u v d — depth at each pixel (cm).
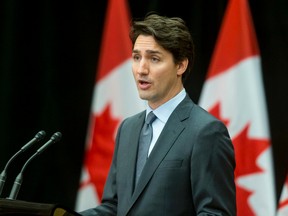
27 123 970
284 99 880
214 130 479
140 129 521
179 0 935
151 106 513
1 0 980
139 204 479
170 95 506
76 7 976
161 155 484
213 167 470
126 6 920
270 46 892
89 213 519
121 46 902
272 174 833
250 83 846
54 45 974
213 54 896
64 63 974
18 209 399
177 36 489
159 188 473
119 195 502
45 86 970
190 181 475
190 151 477
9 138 968
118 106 895
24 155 966
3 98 968
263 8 899
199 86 919
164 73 489
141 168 499
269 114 883
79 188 941
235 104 849
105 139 893
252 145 838
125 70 898
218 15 922
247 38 855
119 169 512
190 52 505
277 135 877
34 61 975
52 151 966
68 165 962
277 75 887
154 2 938
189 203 475
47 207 401
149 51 487
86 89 969
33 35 977
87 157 901
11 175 962
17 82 974
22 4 978
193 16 928
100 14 975
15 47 974
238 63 856
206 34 926
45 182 963
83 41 974
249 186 833
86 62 973
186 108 503
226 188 471
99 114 898
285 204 821
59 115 967
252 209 830
